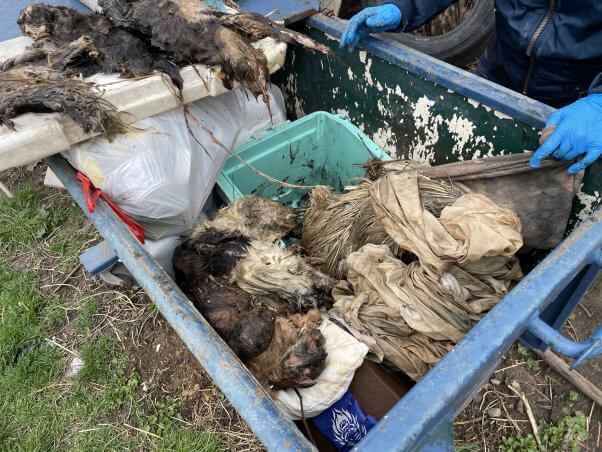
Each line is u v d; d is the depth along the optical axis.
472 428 1.62
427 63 1.49
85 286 2.18
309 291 1.27
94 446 1.70
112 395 1.81
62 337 2.03
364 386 1.10
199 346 0.85
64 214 2.50
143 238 1.33
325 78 1.92
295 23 1.83
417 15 1.63
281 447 0.70
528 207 1.25
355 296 1.24
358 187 1.60
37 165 2.77
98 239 2.36
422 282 1.15
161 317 2.00
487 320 0.81
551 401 1.67
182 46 1.27
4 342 1.99
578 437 1.58
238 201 1.60
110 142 1.22
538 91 1.71
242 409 0.77
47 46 1.38
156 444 1.69
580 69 1.56
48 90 1.12
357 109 1.87
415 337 1.14
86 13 1.51
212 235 1.43
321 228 1.58
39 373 1.90
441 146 1.62
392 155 1.85
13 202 2.55
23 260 2.34
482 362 0.75
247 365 1.17
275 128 1.89
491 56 1.91
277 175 1.95
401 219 1.21
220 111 1.54
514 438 1.59
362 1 2.79
